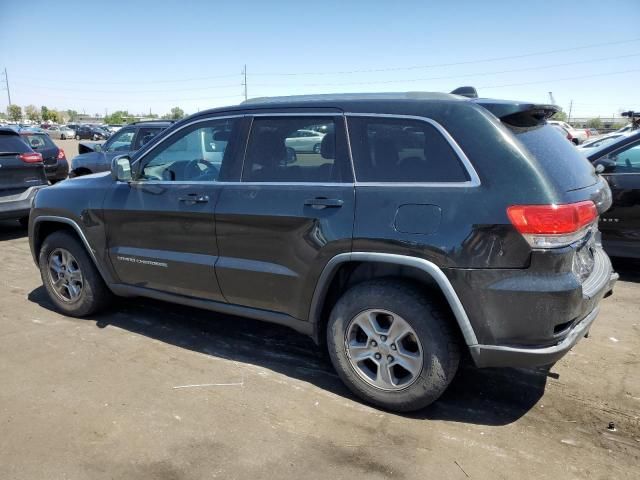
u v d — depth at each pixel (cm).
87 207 428
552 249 267
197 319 465
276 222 334
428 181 293
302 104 345
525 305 271
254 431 296
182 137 390
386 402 314
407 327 300
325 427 301
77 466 266
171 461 270
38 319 462
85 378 355
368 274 325
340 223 310
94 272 446
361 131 319
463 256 277
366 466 268
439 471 264
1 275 605
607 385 349
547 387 347
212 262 367
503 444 286
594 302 298
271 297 349
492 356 284
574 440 290
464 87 350
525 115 307
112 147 1058
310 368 375
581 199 286
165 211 383
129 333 433
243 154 359
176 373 364
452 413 317
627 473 263
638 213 546
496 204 273
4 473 260
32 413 312
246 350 404
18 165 775
